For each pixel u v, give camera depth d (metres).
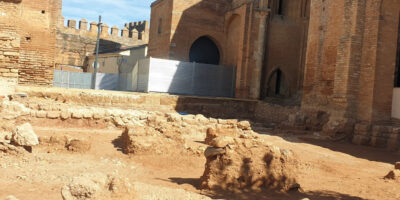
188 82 30.16
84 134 12.37
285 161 7.99
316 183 9.01
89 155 10.04
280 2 30.94
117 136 12.73
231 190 7.39
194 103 25.02
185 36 33.25
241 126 15.60
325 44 20.84
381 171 11.03
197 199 5.92
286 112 23.69
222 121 16.00
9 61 15.33
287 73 30.39
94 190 4.59
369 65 17.75
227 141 7.72
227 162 7.54
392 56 17.80
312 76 21.95
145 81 29.28
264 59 29.86
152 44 37.88
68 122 13.62
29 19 20.78
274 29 30.12
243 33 29.98
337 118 18.33
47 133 11.53
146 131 10.82
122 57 44.03
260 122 25.38
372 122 17.33
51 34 21.36
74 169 8.13
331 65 20.17
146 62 29.33
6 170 7.43
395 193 8.24
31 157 8.77
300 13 30.42
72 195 4.52
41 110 13.55
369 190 8.45
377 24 17.47
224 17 34.53
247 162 7.70
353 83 18.19
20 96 15.31
